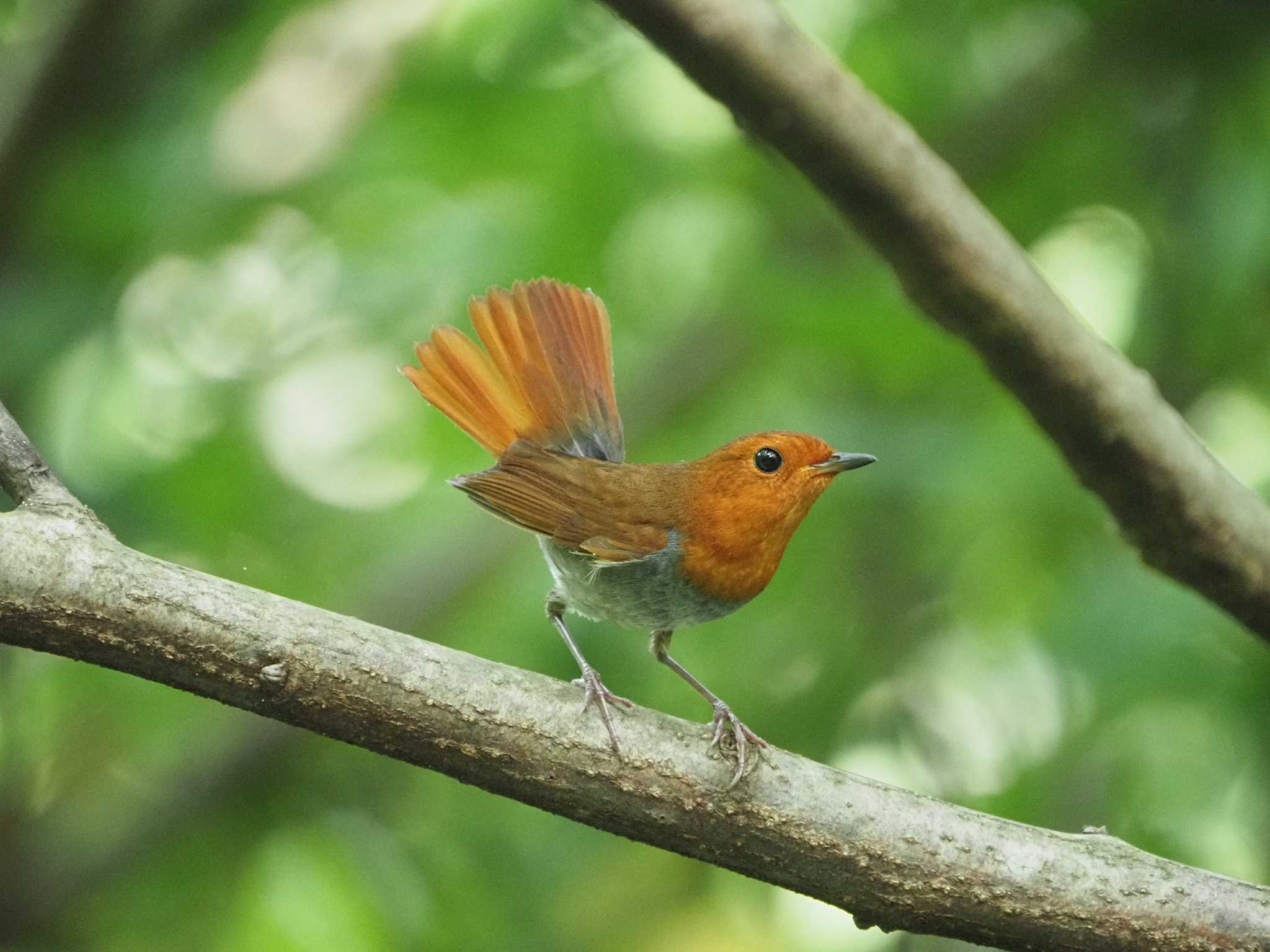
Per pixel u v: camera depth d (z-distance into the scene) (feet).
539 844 39.63
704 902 42.75
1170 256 38.37
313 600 40.55
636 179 41.81
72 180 38.93
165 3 40.68
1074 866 19.61
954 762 39.45
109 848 38.29
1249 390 40.37
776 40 17.10
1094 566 36.94
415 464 45.68
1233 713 34.76
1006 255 18.67
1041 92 40.98
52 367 38.09
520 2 41.86
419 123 41.70
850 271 39.24
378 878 37.52
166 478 39.04
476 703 19.33
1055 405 19.75
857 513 41.93
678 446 44.91
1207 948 19.35
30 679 39.42
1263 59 36.91
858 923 20.04
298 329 41.86
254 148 40.45
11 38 41.06
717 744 19.76
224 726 39.83
